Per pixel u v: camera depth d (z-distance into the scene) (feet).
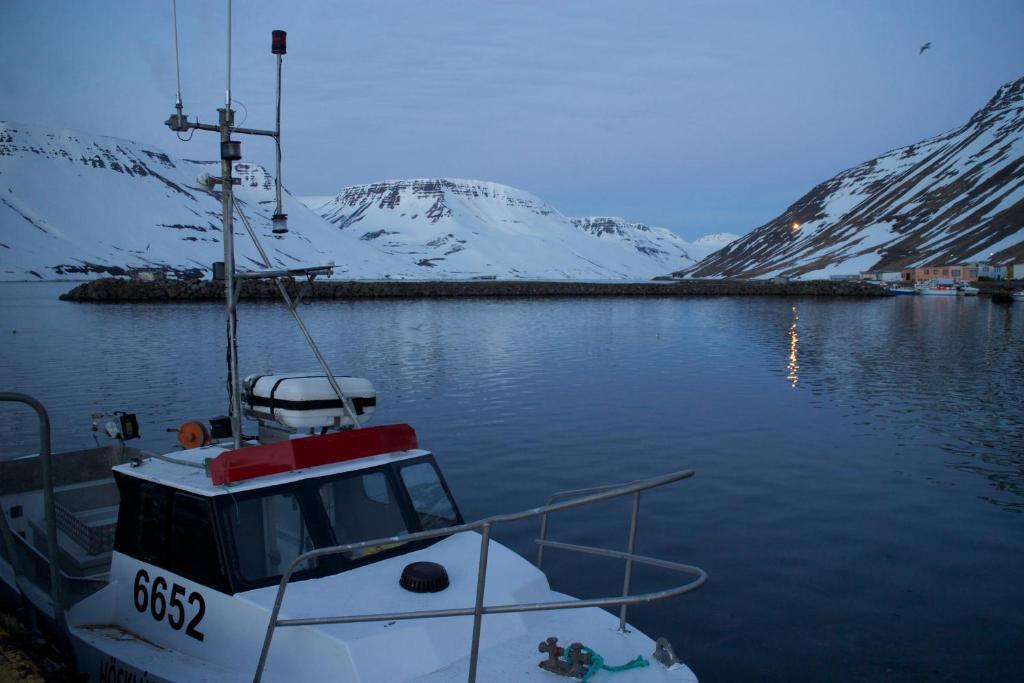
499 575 20.62
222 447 24.61
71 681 20.68
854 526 44.70
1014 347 157.38
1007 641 30.86
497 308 316.60
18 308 286.46
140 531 21.99
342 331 187.42
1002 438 69.05
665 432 70.54
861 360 132.67
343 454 21.74
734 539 42.55
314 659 17.44
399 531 21.86
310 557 17.78
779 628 32.01
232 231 22.74
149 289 349.61
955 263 642.22
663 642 18.19
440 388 96.58
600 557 39.75
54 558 21.84
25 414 77.46
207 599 19.57
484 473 56.24
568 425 73.41
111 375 104.94
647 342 164.96
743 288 535.19
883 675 28.32
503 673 17.48
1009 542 42.11
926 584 36.47
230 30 21.99
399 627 17.88
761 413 80.64
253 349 142.20
